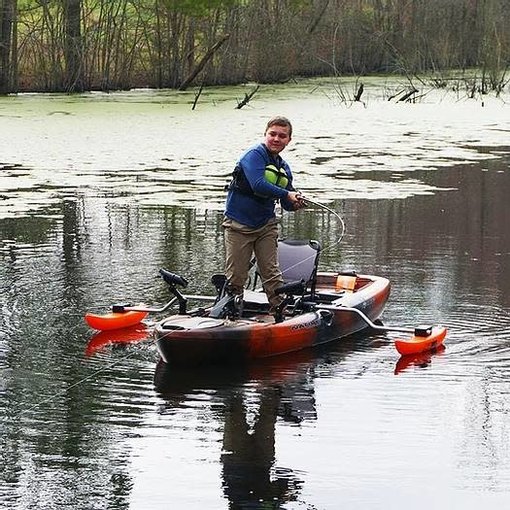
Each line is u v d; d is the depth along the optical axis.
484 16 62.75
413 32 64.31
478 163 29.09
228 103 47.00
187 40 56.00
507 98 52.59
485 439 10.08
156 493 8.89
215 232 19.97
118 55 54.19
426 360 12.60
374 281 15.05
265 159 12.94
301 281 13.12
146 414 10.76
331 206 22.55
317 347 13.21
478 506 8.66
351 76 65.31
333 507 8.64
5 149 31.02
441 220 21.16
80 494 8.85
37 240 19.19
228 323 12.60
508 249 18.64
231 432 10.27
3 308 14.80
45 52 52.41
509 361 12.55
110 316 13.87
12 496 8.81
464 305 15.05
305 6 59.47
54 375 12.02
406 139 35.09
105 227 20.31
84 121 38.47
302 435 10.19
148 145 32.12
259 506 8.66
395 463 9.52
